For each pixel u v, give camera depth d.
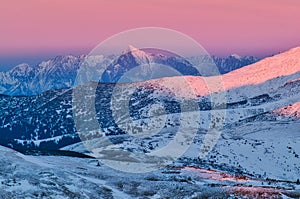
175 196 64.50
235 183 77.75
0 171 63.16
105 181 71.31
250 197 61.78
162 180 76.06
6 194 55.22
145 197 64.31
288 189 70.62
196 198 62.62
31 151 104.00
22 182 60.34
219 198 61.88
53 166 75.44
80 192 61.22
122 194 65.06
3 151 75.25
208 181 78.50
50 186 60.78
